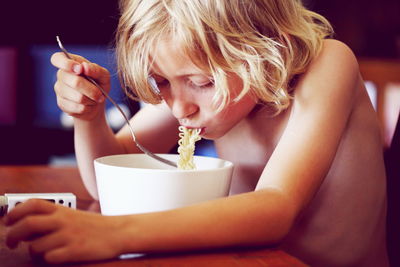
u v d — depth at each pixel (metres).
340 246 1.09
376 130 1.12
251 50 0.90
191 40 0.84
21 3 3.18
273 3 0.95
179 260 0.66
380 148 1.14
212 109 0.89
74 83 0.95
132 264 0.64
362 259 1.11
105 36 3.29
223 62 0.87
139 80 0.92
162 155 1.00
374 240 1.13
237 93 0.90
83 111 1.00
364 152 1.09
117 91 2.97
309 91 0.94
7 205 0.90
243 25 0.90
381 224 1.15
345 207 1.08
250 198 0.74
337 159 1.07
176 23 0.84
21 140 3.22
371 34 4.24
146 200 0.77
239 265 0.65
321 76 0.95
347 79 0.97
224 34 0.87
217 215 0.70
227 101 0.89
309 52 0.98
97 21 3.27
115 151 1.17
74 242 0.63
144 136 1.27
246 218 0.71
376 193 1.11
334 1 4.21
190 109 0.90
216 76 0.85
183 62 0.85
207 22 0.85
